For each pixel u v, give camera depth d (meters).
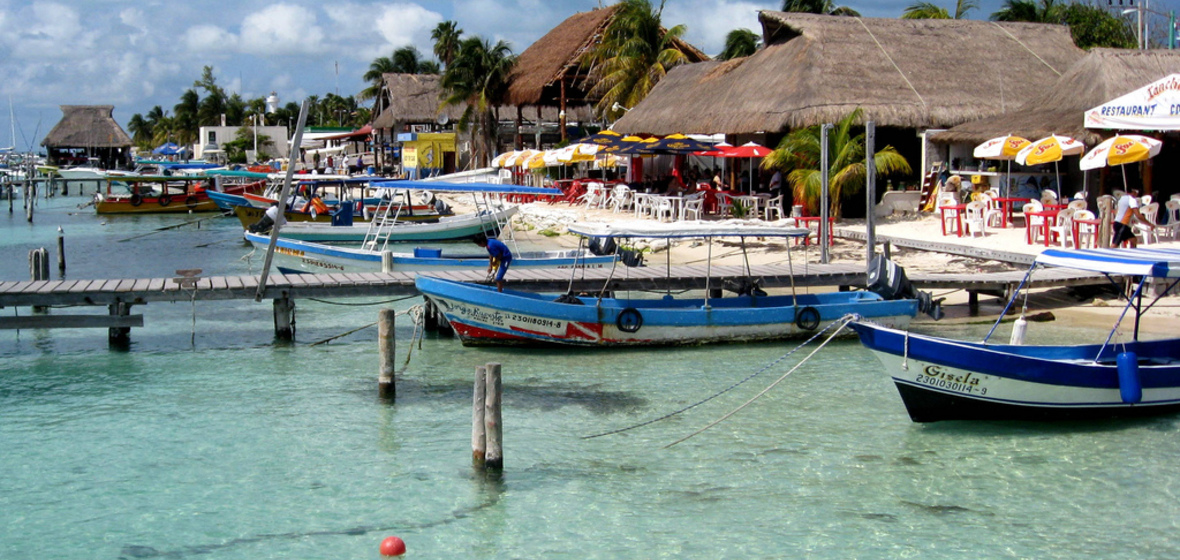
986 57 35.00
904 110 31.14
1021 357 13.31
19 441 13.73
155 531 10.84
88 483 12.20
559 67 51.44
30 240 41.22
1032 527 10.69
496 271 19.58
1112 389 13.80
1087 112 24.12
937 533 10.59
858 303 19.17
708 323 18.69
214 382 16.86
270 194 45.28
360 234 34.69
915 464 12.52
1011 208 27.83
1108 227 21.30
